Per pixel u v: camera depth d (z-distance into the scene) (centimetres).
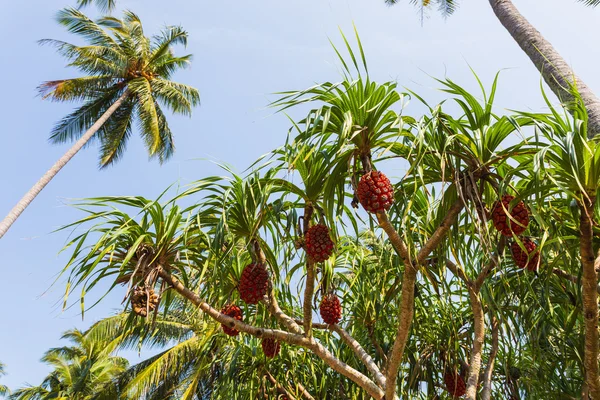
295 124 350
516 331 454
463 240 397
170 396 1384
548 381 474
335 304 410
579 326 475
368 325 513
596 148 284
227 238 393
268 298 414
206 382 1128
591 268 303
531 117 317
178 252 385
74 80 1905
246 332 383
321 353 393
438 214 372
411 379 491
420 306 498
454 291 523
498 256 364
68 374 2345
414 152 350
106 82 1972
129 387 1238
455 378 476
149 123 1958
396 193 392
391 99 328
